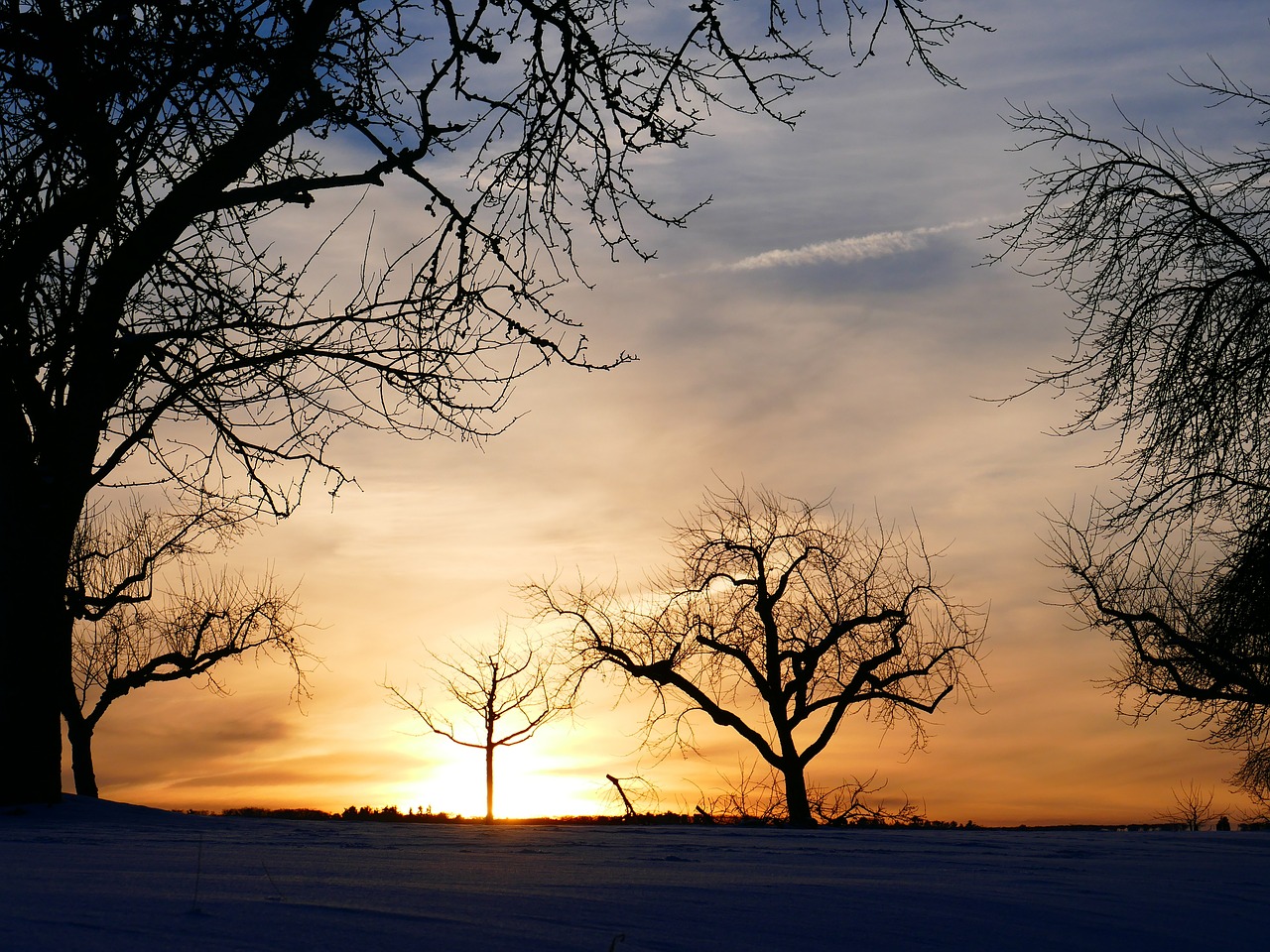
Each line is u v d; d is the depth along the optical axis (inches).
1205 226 542.9
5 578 389.1
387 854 212.2
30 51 342.3
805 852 249.8
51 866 173.9
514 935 120.0
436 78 371.9
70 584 1024.2
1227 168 553.0
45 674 394.6
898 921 141.6
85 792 1070.4
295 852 215.3
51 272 398.9
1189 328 541.3
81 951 102.5
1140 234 556.1
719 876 185.5
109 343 395.2
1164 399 536.7
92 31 350.9
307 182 396.2
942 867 217.3
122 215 403.5
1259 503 542.6
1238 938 144.0
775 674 1227.2
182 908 126.6
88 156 356.8
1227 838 315.0
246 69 361.1
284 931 115.8
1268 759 954.7
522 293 398.3
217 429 403.5
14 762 383.6
